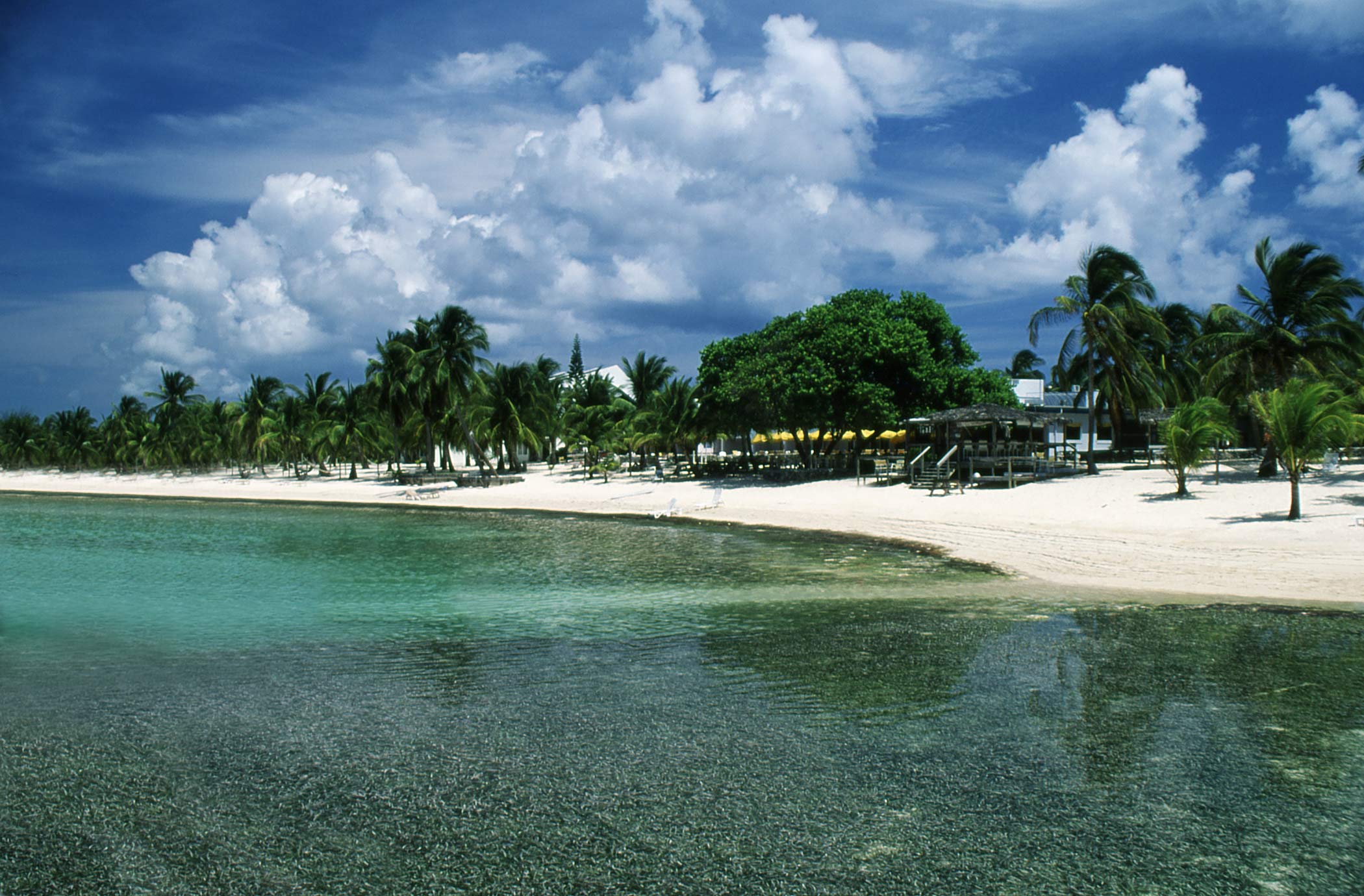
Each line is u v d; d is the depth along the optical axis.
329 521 35.16
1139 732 8.05
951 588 15.91
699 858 5.92
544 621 13.84
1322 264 29.42
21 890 5.64
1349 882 5.48
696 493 40.00
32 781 7.36
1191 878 5.55
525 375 57.12
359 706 9.32
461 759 7.73
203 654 11.89
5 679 10.60
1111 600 14.19
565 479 53.53
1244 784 6.89
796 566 19.39
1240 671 9.85
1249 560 16.48
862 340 39.81
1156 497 26.30
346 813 6.70
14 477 89.25
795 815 6.52
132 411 86.50
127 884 5.71
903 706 8.92
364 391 60.91
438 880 5.70
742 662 10.80
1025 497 29.06
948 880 5.57
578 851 6.05
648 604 15.09
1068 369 39.94
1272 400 20.12
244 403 69.25
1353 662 10.12
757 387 40.56
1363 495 23.59
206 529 32.72
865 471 42.19
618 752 7.82
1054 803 6.62
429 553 23.69
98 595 17.14
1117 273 35.12
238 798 6.99
